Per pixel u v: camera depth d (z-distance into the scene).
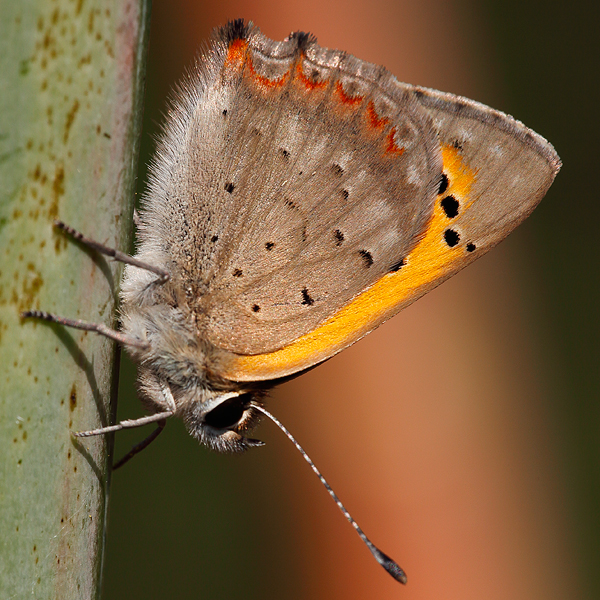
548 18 0.26
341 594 0.19
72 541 0.15
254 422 0.17
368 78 0.16
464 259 0.16
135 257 0.16
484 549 0.19
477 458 0.20
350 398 0.20
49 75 0.15
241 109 0.16
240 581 0.19
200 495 0.19
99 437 0.15
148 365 0.16
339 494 0.19
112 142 0.15
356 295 0.16
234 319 0.16
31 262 0.15
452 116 0.16
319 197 0.16
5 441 0.15
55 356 0.15
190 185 0.16
